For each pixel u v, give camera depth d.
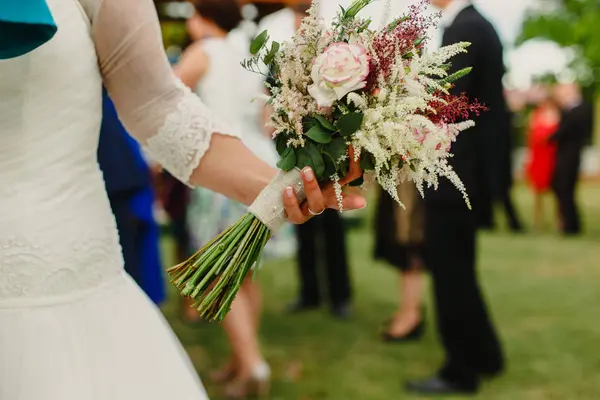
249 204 1.54
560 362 3.82
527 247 7.71
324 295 5.27
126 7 1.44
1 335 1.34
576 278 6.03
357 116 1.30
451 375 3.40
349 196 1.43
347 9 1.37
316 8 1.38
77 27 1.39
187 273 1.42
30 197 1.33
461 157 3.06
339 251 4.76
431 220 3.21
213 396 3.40
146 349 1.47
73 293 1.38
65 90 1.35
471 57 2.97
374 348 4.12
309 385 3.56
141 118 1.54
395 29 1.37
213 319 1.43
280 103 1.37
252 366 3.31
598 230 9.12
